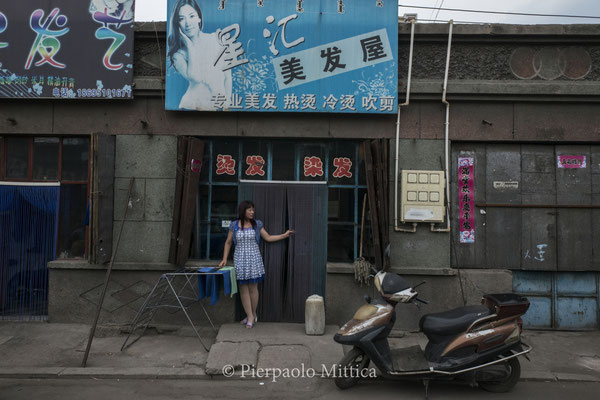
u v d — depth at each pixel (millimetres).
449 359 3900
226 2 5531
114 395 3889
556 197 5711
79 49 5605
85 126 5734
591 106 5633
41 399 3801
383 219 5336
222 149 5879
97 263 5312
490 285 5547
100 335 5434
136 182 5695
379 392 3986
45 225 5789
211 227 5871
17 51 5613
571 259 5656
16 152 5883
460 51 5730
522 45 5699
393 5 5535
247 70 5535
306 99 5531
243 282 5293
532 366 4598
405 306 5566
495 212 5719
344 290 5594
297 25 5531
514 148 5758
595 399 3891
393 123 5676
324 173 5859
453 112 5680
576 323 5730
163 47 5711
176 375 4258
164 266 5566
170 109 5551
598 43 5625
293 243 5715
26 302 5758
